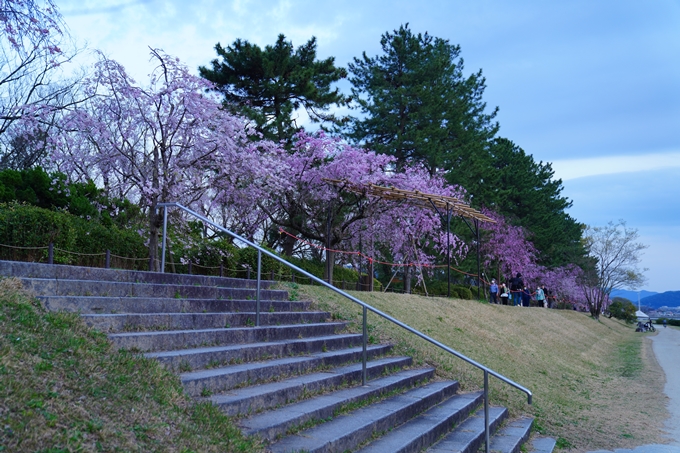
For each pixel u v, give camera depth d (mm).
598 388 14891
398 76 32031
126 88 12711
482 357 13070
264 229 24188
